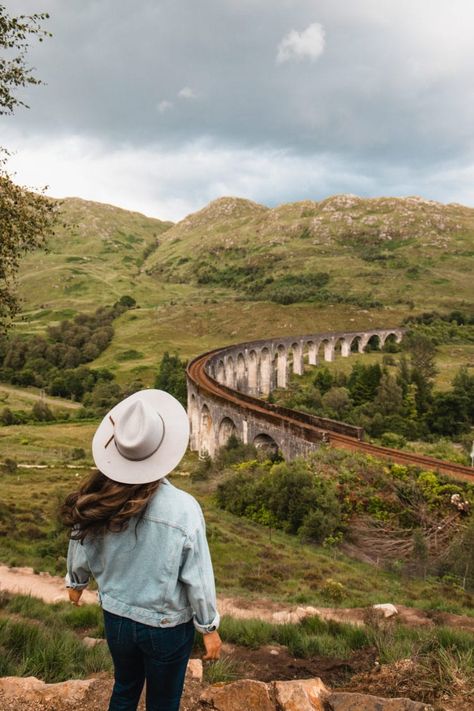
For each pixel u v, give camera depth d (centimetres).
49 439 8306
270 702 459
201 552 286
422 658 605
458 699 488
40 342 15238
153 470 282
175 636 284
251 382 12044
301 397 8975
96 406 11194
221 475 4900
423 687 523
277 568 2645
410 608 1458
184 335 17888
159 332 17875
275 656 811
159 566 274
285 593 2150
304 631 947
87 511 272
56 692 453
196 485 5038
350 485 3600
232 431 6316
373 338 15725
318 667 762
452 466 3672
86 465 6103
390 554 3009
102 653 671
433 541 3017
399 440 6119
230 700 463
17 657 606
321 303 19375
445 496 3303
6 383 13762
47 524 3181
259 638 880
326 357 14312
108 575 284
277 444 5019
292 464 3978
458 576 2630
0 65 1198
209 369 9362
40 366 14312
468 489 3312
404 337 15825
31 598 1188
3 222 1317
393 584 2536
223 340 17300
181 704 467
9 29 1163
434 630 820
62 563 2261
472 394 7975
